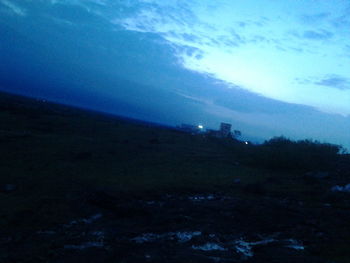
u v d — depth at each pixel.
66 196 10.90
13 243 7.27
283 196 11.70
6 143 20.22
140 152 21.16
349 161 19.72
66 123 35.12
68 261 6.01
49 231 8.12
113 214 9.50
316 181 14.09
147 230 7.81
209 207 9.73
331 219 8.80
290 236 7.50
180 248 6.51
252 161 19.59
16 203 10.11
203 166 17.53
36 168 14.90
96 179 13.30
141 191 11.55
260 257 6.14
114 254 6.27
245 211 9.34
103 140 25.67
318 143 22.95
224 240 7.14
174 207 9.81
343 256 6.32
